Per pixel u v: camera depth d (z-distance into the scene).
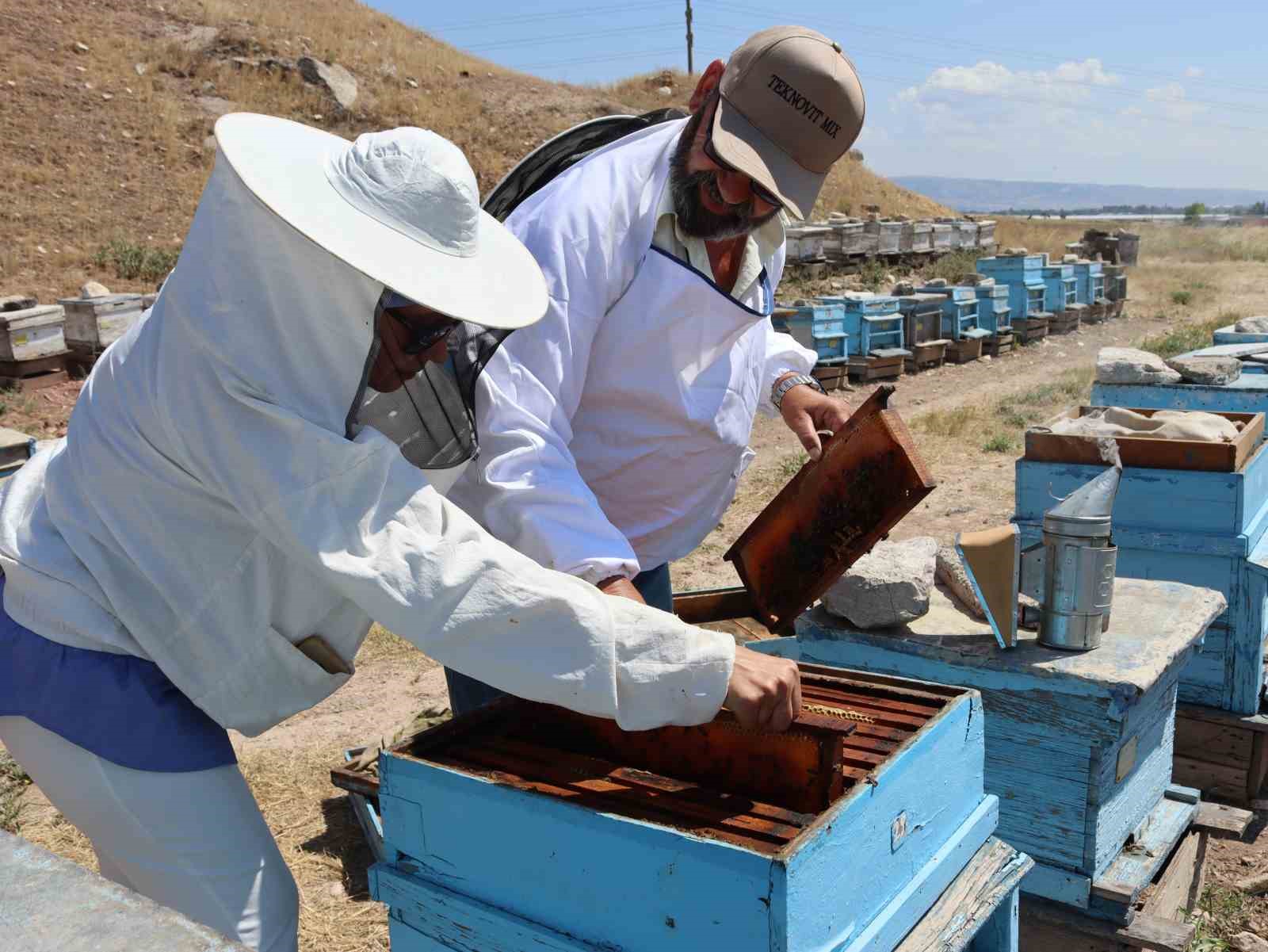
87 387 1.48
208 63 18.00
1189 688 3.01
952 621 2.32
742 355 1.96
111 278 11.55
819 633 2.33
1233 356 4.07
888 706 1.51
